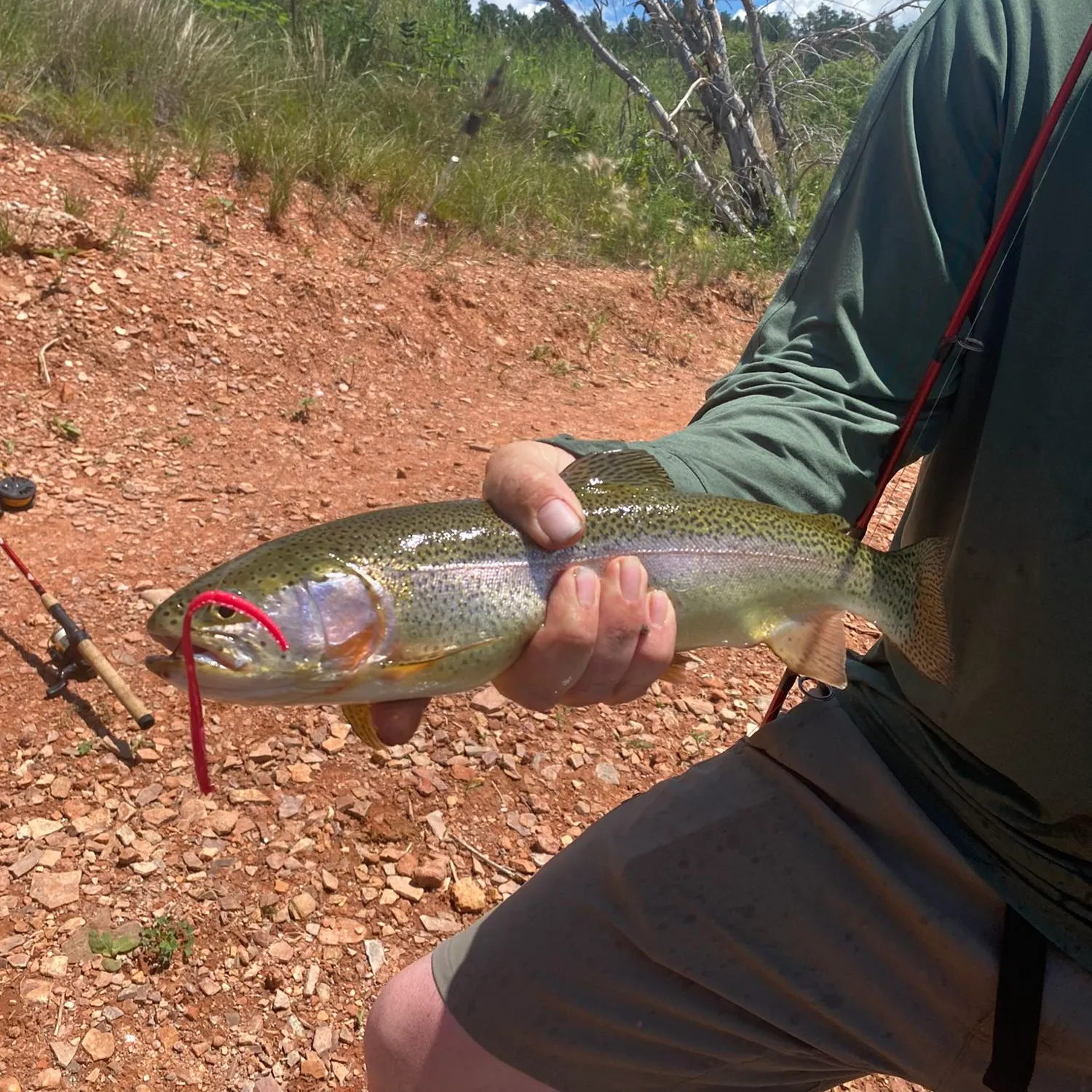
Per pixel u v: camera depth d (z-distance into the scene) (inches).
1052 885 18.6
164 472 53.4
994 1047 19.0
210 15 97.2
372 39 110.6
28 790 33.7
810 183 136.7
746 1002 20.3
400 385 70.2
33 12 79.8
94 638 40.3
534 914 21.0
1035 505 17.7
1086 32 18.1
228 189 76.7
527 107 121.6
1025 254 18.0
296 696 17.8
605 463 20.2
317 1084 27.8
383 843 34.2
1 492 46.4
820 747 20.5
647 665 17.7
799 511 19.5
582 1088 21.1
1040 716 18.0
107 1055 27.4
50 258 61.7
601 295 93.3
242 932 30.7
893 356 19.7
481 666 18.5
